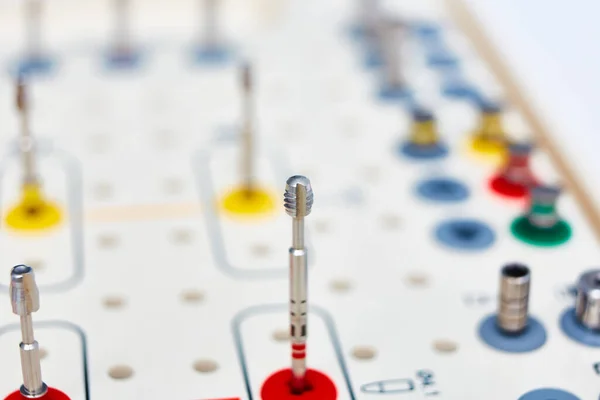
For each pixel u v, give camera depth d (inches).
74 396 9.0
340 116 12.3
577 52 12.3
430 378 9.2
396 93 12.6
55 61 13.3
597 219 10.7
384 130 12.0
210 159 11.6
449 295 9.9
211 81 13.0
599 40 12.1
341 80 12.9
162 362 9.3
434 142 11.7
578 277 9.9
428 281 10.0
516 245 10.4
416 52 13.3
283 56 13.4
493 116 11.7
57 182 11.2
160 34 13.8
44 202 10.8
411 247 10.4
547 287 10.0
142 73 13.1
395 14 13.7
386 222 10.7
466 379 9.2
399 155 11.6
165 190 11.1
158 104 12.5
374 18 13.7
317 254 10.3
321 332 9.5
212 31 13.6
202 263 10.2
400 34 12.8
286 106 12.5
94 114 12.4
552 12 12.7
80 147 11.8
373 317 9.7
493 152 11.5
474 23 13.5
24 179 10.7
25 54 13.3
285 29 14.0
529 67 12.7
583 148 11.6
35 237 10.5
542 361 9.3
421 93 12.6
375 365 9.3
